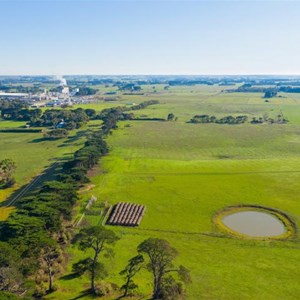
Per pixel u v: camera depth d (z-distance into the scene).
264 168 135.75
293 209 98.69
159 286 59.56
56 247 69.44
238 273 68.31
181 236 84.31
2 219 92.12
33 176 131.88
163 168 137.25
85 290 62.47
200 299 59.88
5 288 53.09
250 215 96.31
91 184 118.94
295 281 65.81
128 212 95.94
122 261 72.31
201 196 108.56
